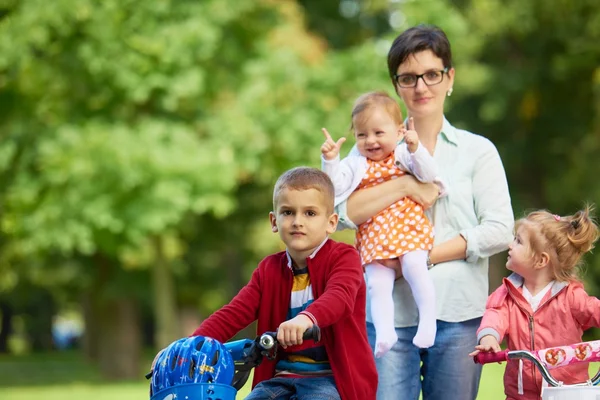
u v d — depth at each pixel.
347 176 7.79
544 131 40.81
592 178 38.03
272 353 5.87
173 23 29.14
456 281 7.65
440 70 7.79
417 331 7.45
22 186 29.42
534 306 7.43
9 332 74.44
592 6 37.75
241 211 35.12
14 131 30.02
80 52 28.59
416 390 7.80
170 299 31.77
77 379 36.22
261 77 29.41
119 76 28.64
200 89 29.14
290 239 6.35
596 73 36.47
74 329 106.00
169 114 30.14
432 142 7.91
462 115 41.31
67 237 28.16
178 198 27.67
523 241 7.45
